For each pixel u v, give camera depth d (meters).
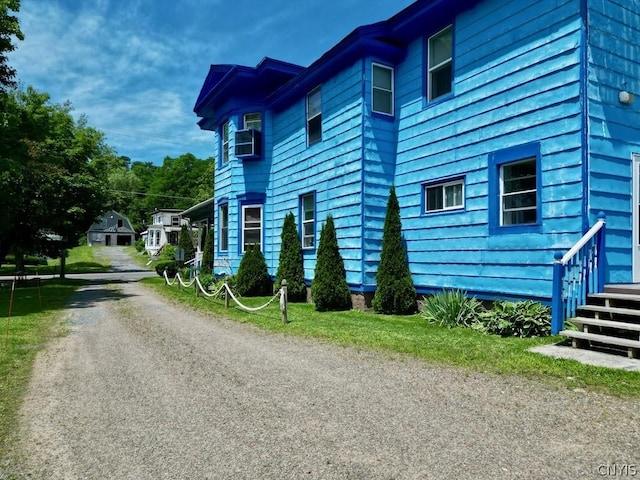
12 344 7.10
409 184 10.13
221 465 3.09
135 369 5.64
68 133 22.92
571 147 6.86
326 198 11.59
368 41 9.93
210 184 68.44
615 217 7.02
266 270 13.71
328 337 7.05
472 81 8.60
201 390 4.73
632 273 7.18
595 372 4.82
